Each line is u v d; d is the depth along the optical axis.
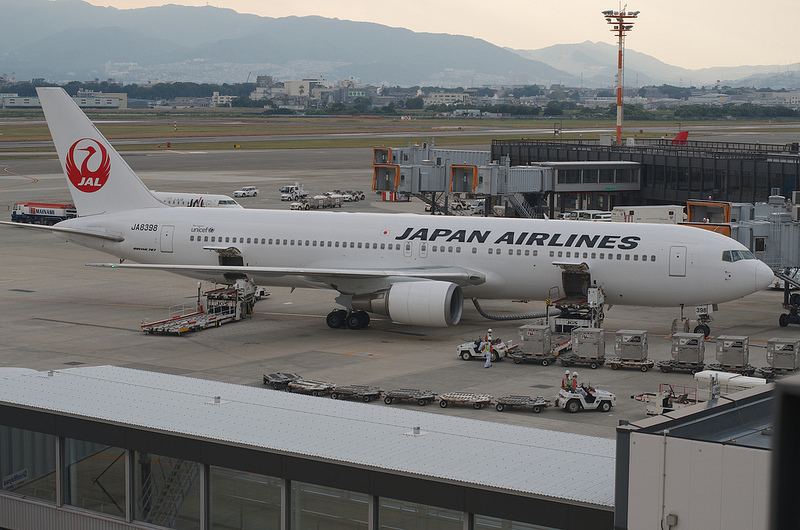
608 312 58.56
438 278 51.78
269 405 25.20
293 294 65.25
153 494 22.84
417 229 54.84
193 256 58.16
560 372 43.25
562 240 52.06
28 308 57.75
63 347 47.06
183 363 44.03
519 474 19.44
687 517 15.62
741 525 15.06
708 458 15.32
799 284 56.78
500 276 52.94
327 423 23.42
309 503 20.86
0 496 25.06
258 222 57.62
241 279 56.50
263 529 21.48
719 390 34.00
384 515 19.97
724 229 58.62
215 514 22.06
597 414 36.28
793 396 5.09
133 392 26.25
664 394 35.81
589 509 17.48
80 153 60.94
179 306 59.22
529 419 35.53
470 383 40.84
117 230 59.75
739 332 52.34
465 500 18.81
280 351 47.09
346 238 55.62
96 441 23.33
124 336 50.06
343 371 42.84
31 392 25.92
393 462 20.11
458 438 22.27
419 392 37.94
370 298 50.66
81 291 64.25
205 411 24.28
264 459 21.05
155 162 192.38
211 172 171.38
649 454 15.98
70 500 24.08
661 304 51.19
